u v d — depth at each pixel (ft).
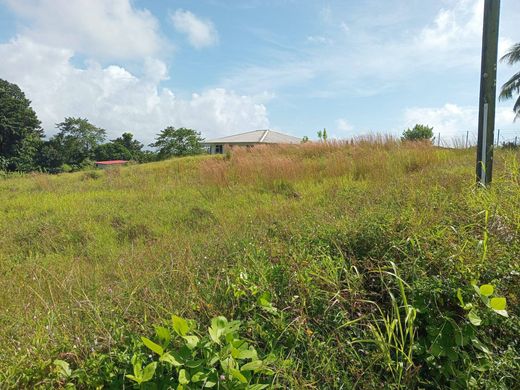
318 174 25.95
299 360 5.53
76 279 9.43
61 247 15.06
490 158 10.93
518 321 5.53
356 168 25.61
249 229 11.66
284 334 5.93
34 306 8.02
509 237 7.26
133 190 28.25
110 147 196.65
